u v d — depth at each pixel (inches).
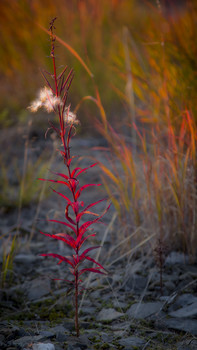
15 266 115.8
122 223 122.3
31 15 265.0
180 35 150.7
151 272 108.0
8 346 71.5
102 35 249.9
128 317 87.5
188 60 140.8
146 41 154.0
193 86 133.3
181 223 117.1
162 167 118.6
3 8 265.9
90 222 70.9
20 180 174.1
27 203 160.4
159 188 115.9
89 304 94.9
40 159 173.9
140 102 175.3
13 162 193.6
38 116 207.8
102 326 84.0
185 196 113.7
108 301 95.5
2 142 204.8
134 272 108.7
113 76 218.1
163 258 111.0
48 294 101.1
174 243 118.9
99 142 214.1
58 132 67.2
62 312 92.0
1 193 163.8
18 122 225.1
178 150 119.4
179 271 107.4
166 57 141.3
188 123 119.0
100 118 223.3
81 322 85.0
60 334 76.5
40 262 119.1
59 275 110.6
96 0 270.4
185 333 81.5
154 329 83.5
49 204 159.3
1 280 104.8
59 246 129.4
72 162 185.0
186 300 93.2
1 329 78.8
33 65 253.1
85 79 239.9
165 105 126.6
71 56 240.1
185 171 111.4
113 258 118.2
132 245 121.0
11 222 149.0
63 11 261.4
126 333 81.0
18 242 130.0
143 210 120.2
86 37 249.8
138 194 123.3
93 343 75.8
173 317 87.0
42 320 88.7
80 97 237.3
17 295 100.8
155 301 94.3
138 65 158.1
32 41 257.6
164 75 129.3
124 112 225.3
